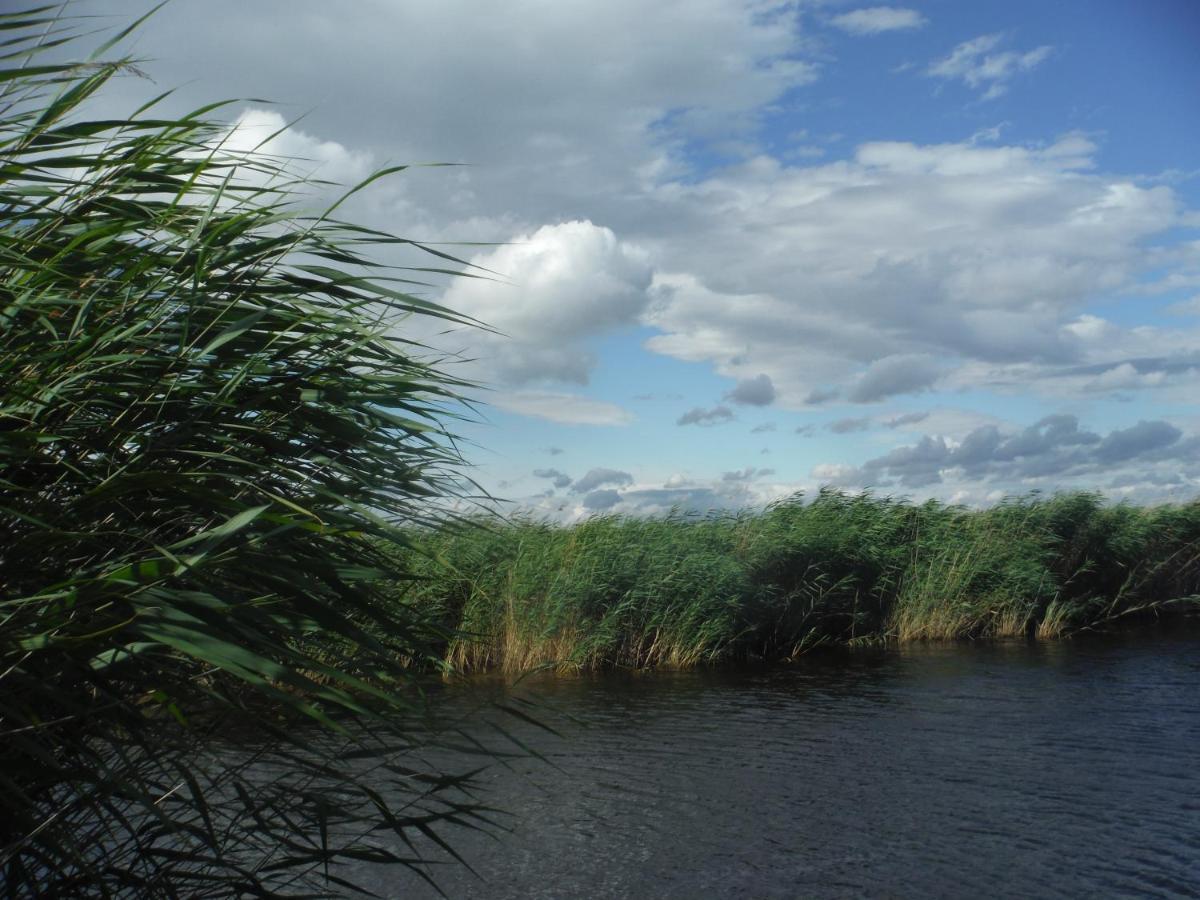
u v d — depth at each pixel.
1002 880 5.66
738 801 7.20
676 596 14.77
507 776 7.70
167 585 1.85
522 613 12.80
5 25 1.97
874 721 10.21
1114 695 11.56
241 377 2.09
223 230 2.11
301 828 2.56
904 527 19.09
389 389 2.47
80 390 1.98
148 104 2.16
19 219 2.09
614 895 5.34
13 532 1.91
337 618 2.08
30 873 2.01
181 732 2.23
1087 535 20.25
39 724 1.72
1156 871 5.76
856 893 5.45
